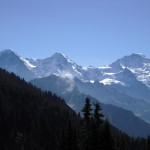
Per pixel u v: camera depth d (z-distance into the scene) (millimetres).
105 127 57500
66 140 61000
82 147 59250
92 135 57219
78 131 61250
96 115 58344
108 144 56688
